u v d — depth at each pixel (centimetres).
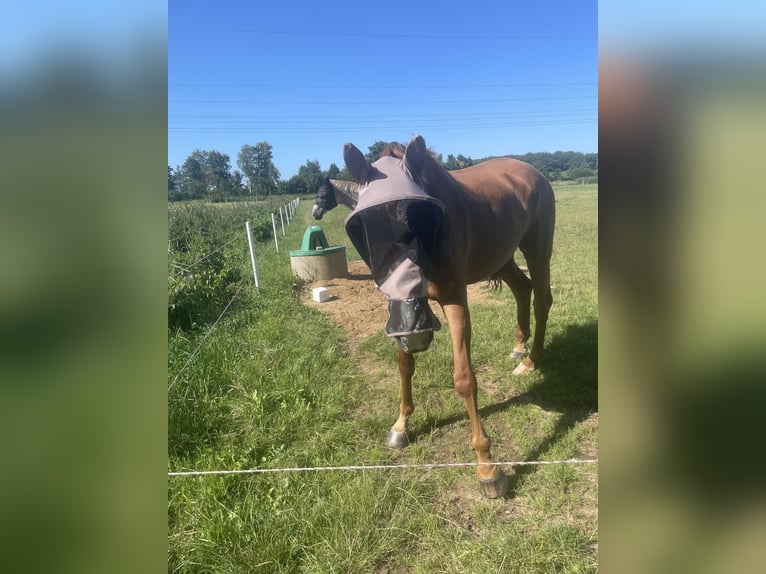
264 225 1464
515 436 311
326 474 271
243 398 347
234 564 210
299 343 471
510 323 510
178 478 258
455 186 285
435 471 275
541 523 235
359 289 730
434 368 408
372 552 219
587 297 591
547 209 405
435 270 246
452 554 216
